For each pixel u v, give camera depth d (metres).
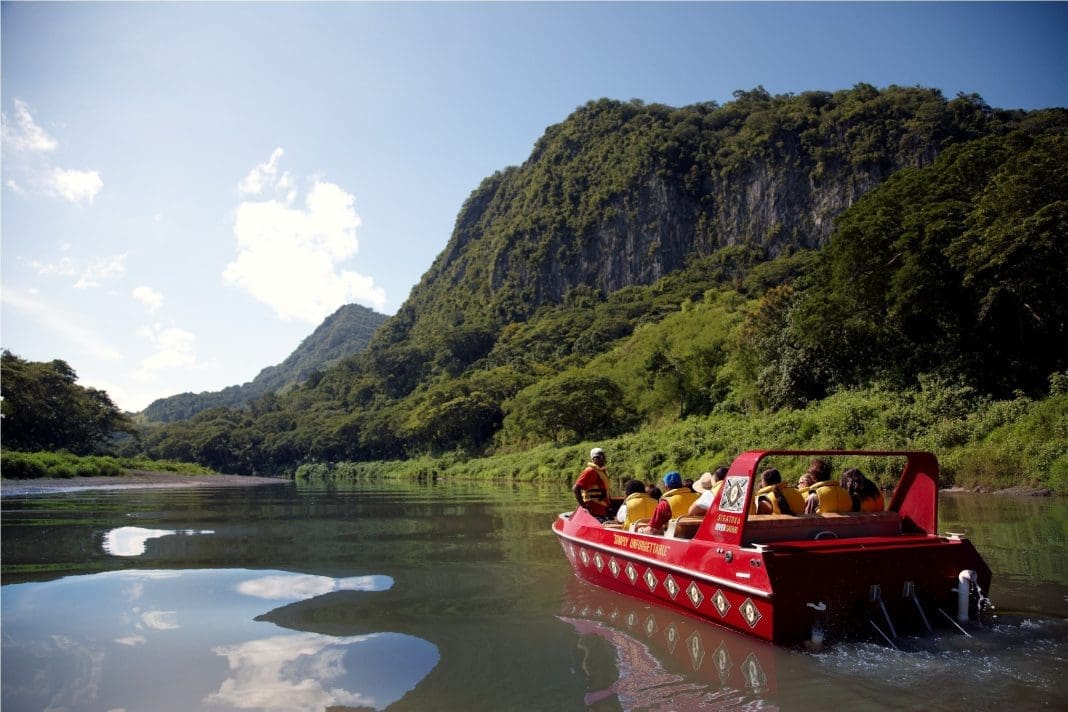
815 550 5.23
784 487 6.29
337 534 12.19
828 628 5.16
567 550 8.51
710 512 5.92
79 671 4.91
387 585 7.62
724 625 5.60
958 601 5.64
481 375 92.81
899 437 21.78
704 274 120.44
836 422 24.53
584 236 146.25
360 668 4.89
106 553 10.02
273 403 150.25
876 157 117.44
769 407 32.94
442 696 4.33
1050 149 23.58
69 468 48.31
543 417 54.91
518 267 153.00
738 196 133.25
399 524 13.92
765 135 132.50
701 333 48.12
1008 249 22.19
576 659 4.99
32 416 70.12
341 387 139.75
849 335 29.62
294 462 110.56
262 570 8.55
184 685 4.61
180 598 7.02
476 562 9.08
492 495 24.88
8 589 7.49
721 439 28.97
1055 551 8.66
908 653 4.93
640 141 152.25
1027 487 16.78
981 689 4.23
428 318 171.38
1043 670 4.57
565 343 105.69
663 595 6.39
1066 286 23.44
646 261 137.75
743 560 5.30
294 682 4.64
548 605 6.67
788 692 4.21
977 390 24.14
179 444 115.94
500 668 4.84
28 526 13.84
